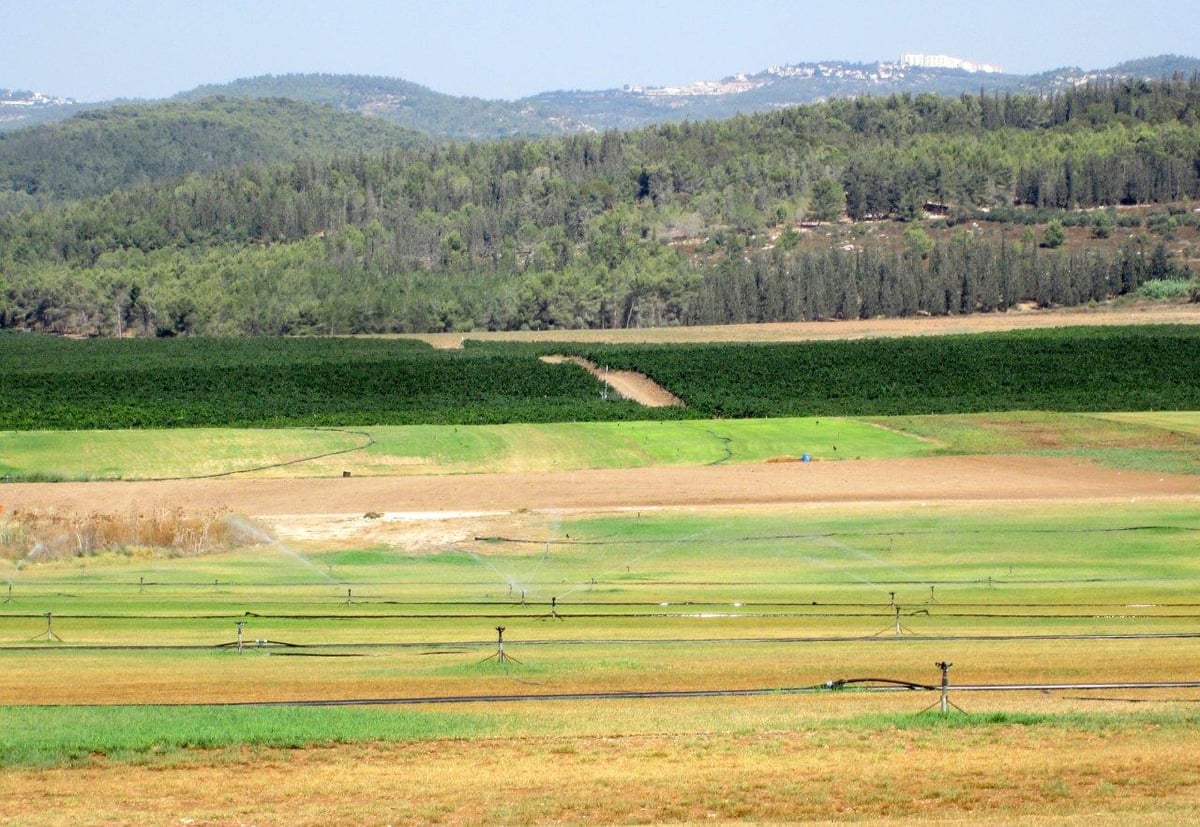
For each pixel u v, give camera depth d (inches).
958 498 5388.8
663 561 4313.5
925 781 1830.7
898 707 2236.7
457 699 2319.1
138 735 2047.2
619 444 6929.1
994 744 1984.5
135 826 1707.7
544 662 2664.9
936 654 2694.4
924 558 4274.1
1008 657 2652.6
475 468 6461.6
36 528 4635.8
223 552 4589.1
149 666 2662.4
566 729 2100.1
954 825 1667.1
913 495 5482.3
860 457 6550.2
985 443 6811.0
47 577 4121.6
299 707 2277.3
